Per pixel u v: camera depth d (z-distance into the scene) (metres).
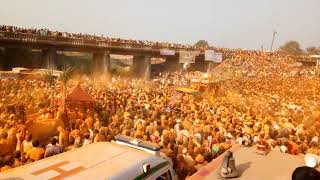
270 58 86.75
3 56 57.31
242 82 52.56
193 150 13.88
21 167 6.75
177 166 12.69
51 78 34.53
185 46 81.62
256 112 27.08
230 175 6.05
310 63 93.25
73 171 6.60
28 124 15.66
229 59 79.06
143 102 26.38
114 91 31.91
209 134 16.69
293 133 18.78
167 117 20.22
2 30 49.12
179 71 71.19
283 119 22.14
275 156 7.28
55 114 19.14
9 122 16.25
